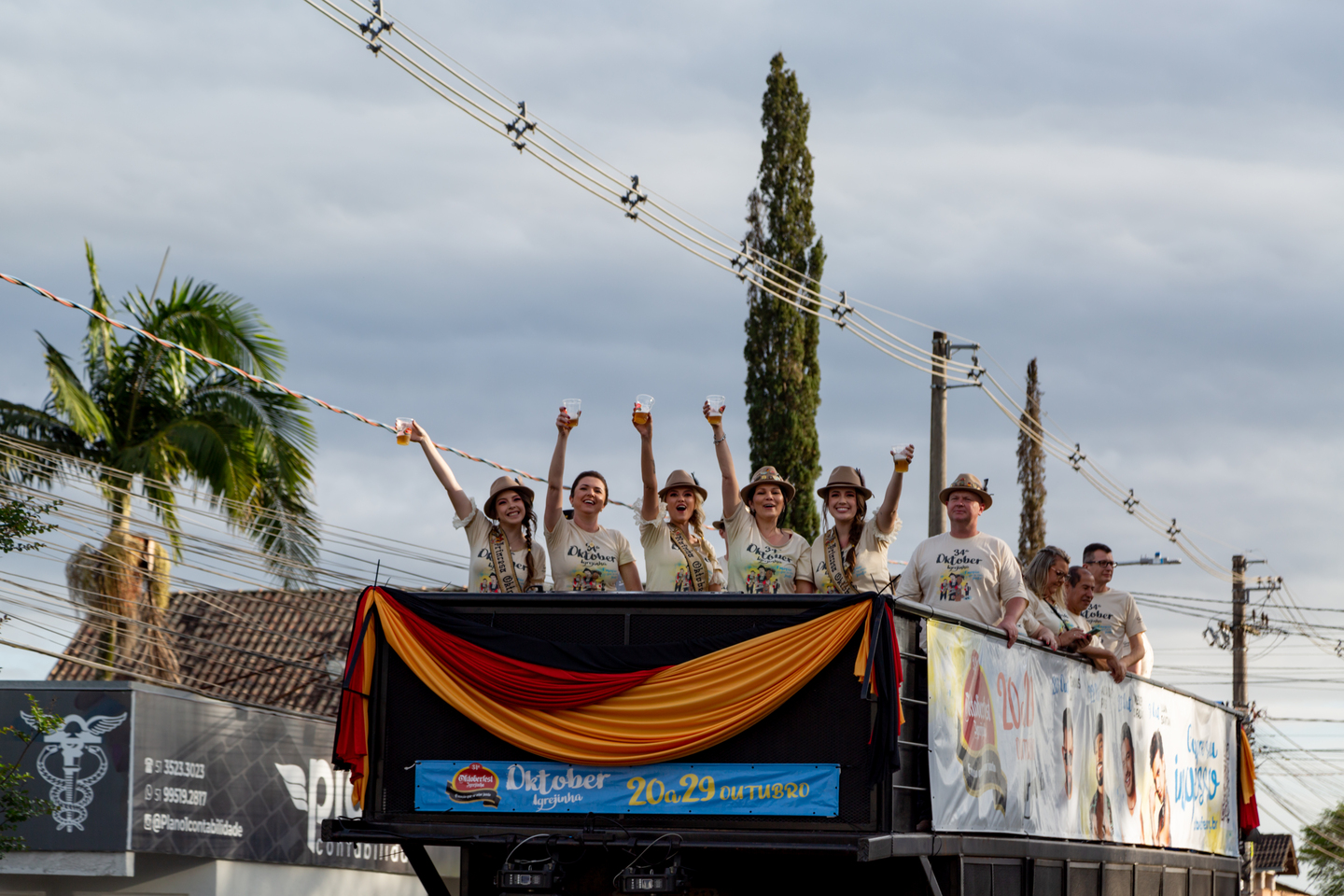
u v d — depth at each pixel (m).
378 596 9.80
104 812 16.41
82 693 16.66
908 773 9.34
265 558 20.47
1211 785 15.73
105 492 19.91
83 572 19.55
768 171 30.58
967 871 9.93
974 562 10.96
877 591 9.88
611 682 9.30
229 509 20.48
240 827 17.97
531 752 9.41
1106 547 14.22
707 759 9.25
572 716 9.40
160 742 16.91
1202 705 15.67
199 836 17.31
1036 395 43.16
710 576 11.08
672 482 11.10
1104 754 12.47
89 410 19.92
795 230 30.28
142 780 16.61
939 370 24.77
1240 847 16.97
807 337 30.33
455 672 9.58
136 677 19.42
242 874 18.06
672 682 9.27
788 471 29.70
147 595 19.94
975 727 10.05
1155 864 13.55
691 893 10.36
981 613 10.86
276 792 18.61
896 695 8.91
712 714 9.20
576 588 10.88
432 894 10.82
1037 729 11.07
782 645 9.17
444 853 21.89
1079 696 12.04
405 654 9.66
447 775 9.56
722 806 9.18
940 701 9.61
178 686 19.69
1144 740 13.60
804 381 30.12
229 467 20.47
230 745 17.95
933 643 9.62
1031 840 10.85
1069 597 12.97
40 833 16.44
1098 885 12.06
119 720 16.58
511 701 9.48
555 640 9.59
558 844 9.22
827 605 9.18
